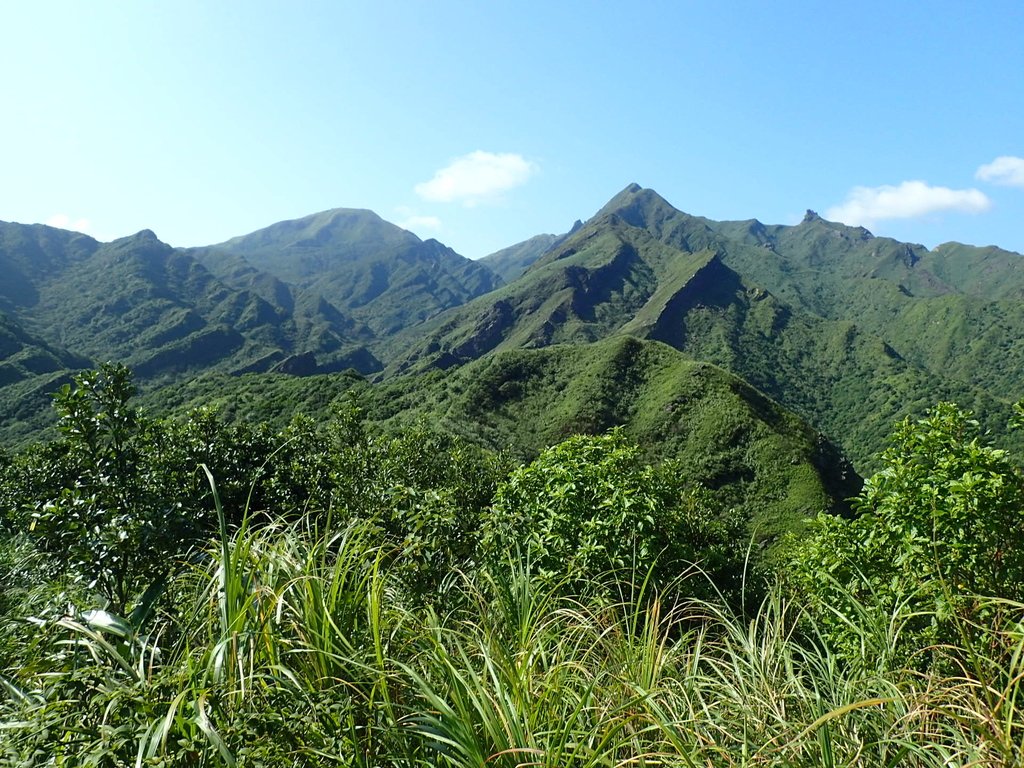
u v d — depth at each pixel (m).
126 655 2.70
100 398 4.89
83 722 2.18
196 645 2.92
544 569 5.14
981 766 2.12
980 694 2.69
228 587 2.52
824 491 55.38
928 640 3.88
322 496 9.57
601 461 6.60
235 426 11.17
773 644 3.08
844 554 5.05
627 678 2.67
